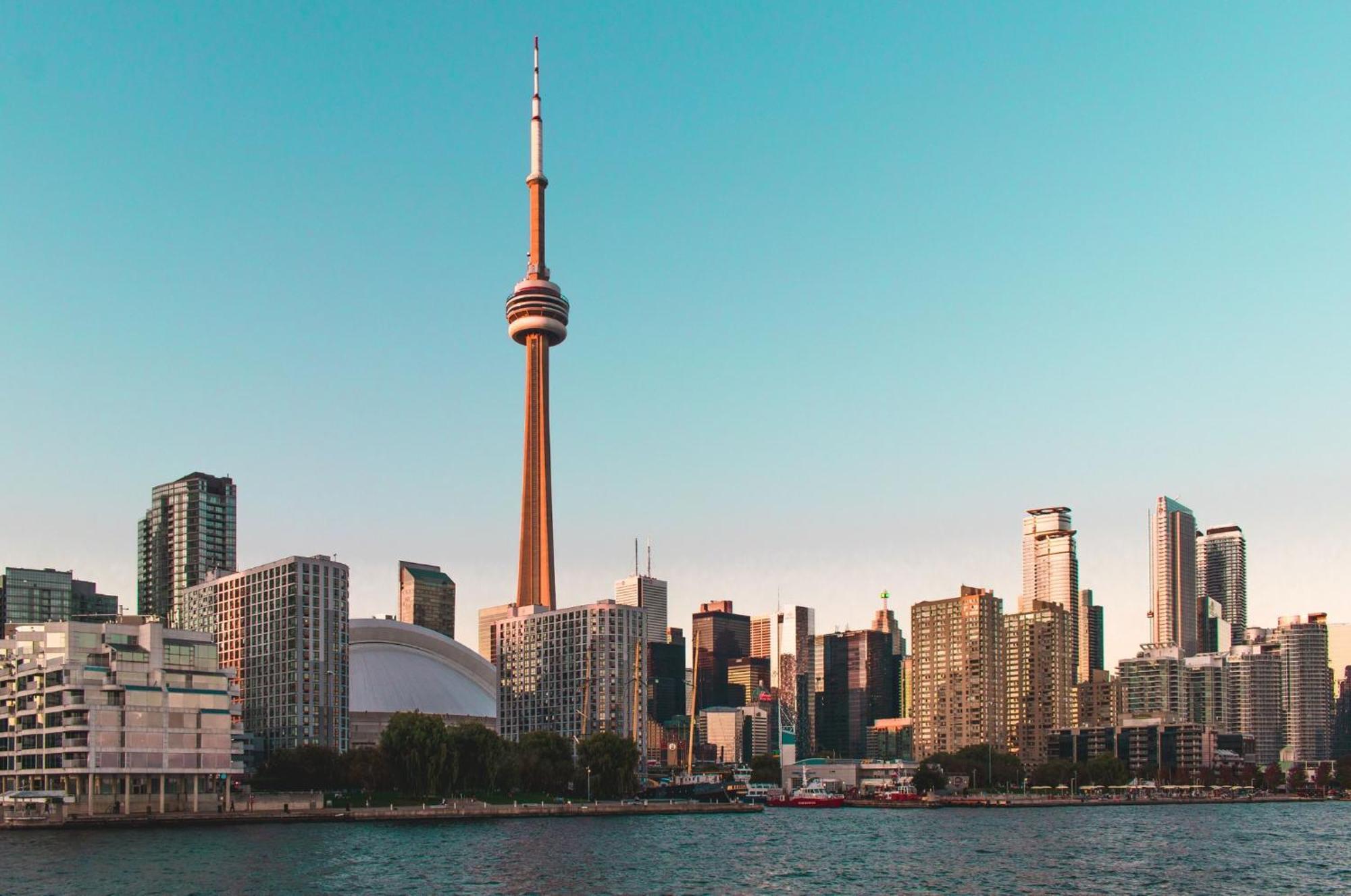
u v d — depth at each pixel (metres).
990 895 177.38
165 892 162.12
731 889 179.88
